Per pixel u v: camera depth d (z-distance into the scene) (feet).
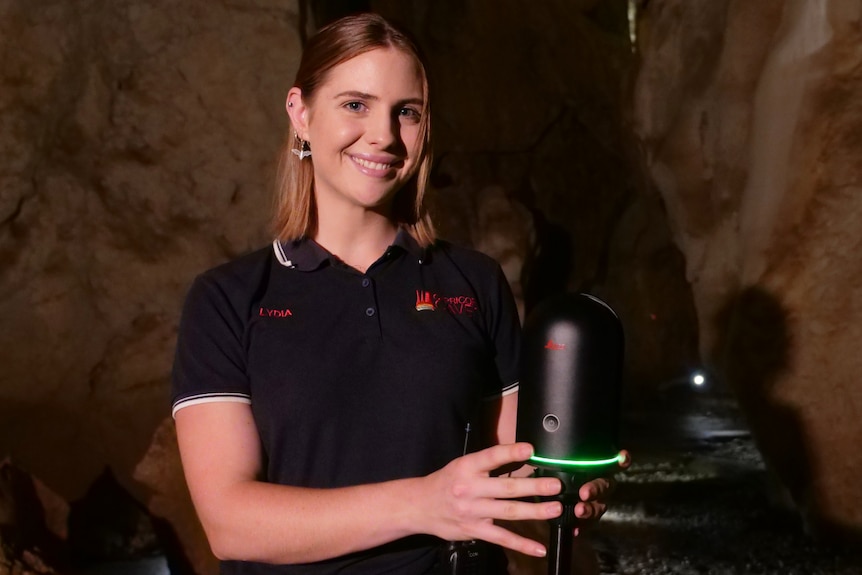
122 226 17.56
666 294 38.27
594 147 37.24
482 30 34.60
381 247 5.08
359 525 4.21
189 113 17.98
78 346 17.16
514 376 5.31
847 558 17.08
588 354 4.12
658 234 38.11
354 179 4.83
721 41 20.30
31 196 16.96
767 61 18.93
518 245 30.12
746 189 19.36
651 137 22.44
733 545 18.39
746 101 19.62
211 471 4.59
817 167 17.63
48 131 17.08
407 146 4.88
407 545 4.71
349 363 4.74
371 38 4.75
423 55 4.89
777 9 19.07
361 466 4.67
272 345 4.74
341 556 4.59
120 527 17.08
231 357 4.78
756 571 16.85
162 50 17.85
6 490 15.61
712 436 31.30
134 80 17.79
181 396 4.75
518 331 5.34
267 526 4.33
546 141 36.35
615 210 38.32
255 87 18.22
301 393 4.67
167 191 17.89
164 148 17.89
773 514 20.29
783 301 18.01
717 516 20.54
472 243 31.45
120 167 17.65
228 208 18.17
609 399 4.17
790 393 17.83
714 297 20.49
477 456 4.02
